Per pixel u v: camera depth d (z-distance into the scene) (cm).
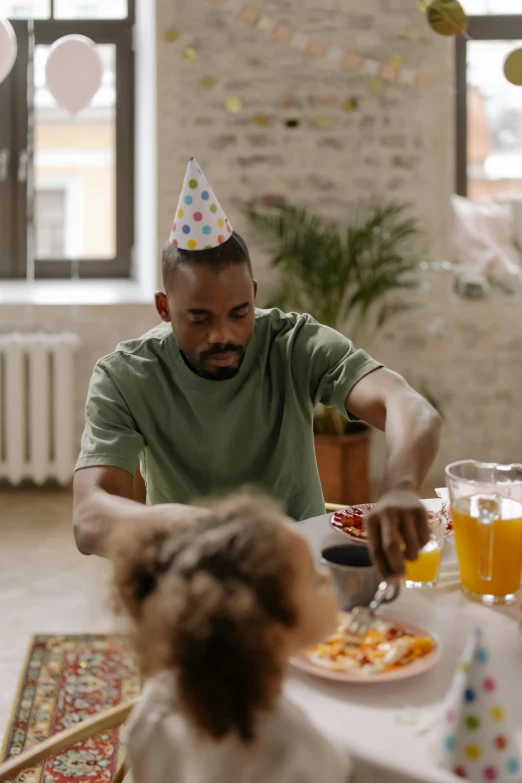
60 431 381
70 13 418
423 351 398
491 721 81
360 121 386
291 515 165
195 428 158
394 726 90
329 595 88
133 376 156
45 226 451
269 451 163
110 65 423
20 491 396
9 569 308
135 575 84
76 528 128
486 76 420
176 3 375
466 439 406
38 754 126
